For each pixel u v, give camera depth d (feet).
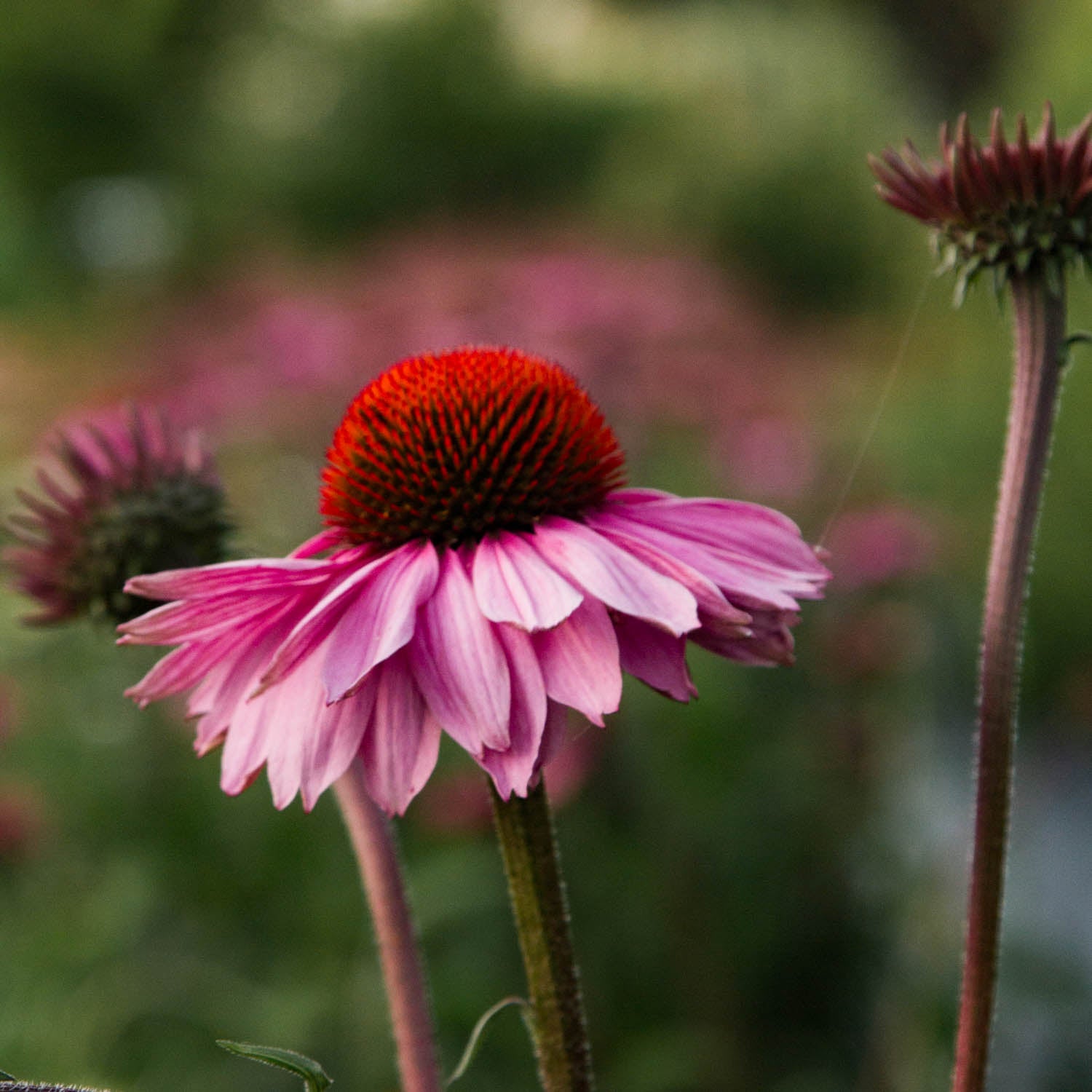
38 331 11.00
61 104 14.02
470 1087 2.66
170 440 1.75
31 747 3.18
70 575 1.71
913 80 17.52
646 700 3.12
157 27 14.35
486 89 13.47
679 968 2.96
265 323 4.24
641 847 3.06
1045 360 1.53
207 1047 2.66
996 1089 2.88
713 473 4.26
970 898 1.52
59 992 2.58
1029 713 5.45
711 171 12.25
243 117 14.05
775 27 14.44
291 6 14.49
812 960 3.01
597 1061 2.79
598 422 1.58
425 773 1.46
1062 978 2.99
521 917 1.50
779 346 8.30
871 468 4.83
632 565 1.48
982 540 5.31
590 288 4.37
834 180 12.17
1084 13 6.09
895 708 3.47
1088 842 4.30
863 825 3.14
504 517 1.53
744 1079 2.85
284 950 2.84
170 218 13.34
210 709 1.50
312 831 3.03
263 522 3.77
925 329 7.82
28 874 2.82
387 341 4.10
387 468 1.55
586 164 13.46
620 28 15.31
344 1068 2.62
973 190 1.54
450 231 9.47
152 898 2.86
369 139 13.50
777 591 1.49
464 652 1.47
